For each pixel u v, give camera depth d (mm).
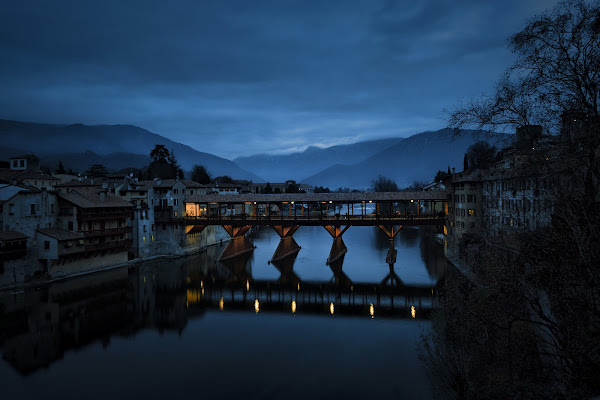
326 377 29859
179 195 85250
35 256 55375
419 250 83938
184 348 35844
